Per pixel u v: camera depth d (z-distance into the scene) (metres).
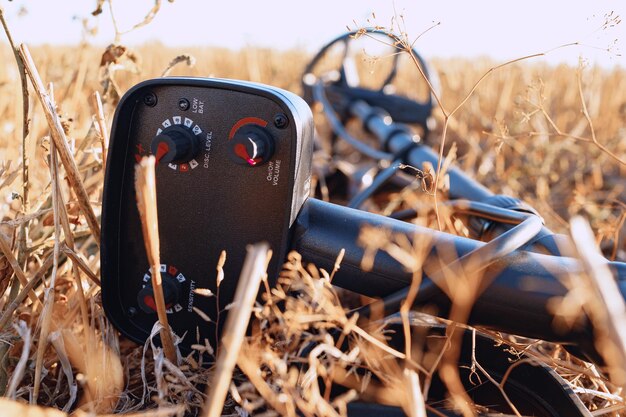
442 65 2.26
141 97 0.34
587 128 1.26
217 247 0.35
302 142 0.33
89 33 0.62
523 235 0.31
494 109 1.39
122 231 0.36
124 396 0.34
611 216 0.69
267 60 1.87
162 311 0.31
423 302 0.32
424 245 0.32
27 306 0.39
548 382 0.32
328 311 0.30
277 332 0.33
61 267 0.42
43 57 0.72
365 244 0.33
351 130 1.26
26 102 0.38
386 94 0.96
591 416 0.29
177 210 0.35
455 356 0.35
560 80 1.58
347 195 0.76
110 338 0.37
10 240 0.42
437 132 1.27
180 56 0.45
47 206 0.42
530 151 0.94
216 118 0.34
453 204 0.42
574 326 0.29
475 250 0.31
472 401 0.35
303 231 0.34
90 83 0.76
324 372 0.29
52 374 0.37
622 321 0.22
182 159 0.34
